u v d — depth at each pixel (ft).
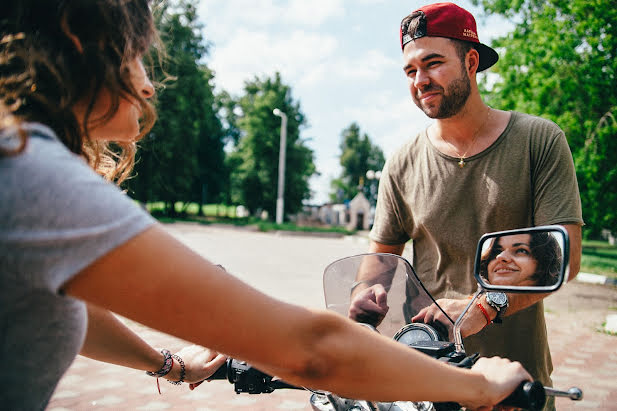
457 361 3.45
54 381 2.69
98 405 11.12
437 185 6.12
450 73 5.60
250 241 68.03
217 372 4.45
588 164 43.14
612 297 31.32
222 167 156.76
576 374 14.98
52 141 2.27
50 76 2.52
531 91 46.55
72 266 2.12
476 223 5.94
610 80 43.39
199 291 2.23
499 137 5.78
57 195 2.08
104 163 4.02
